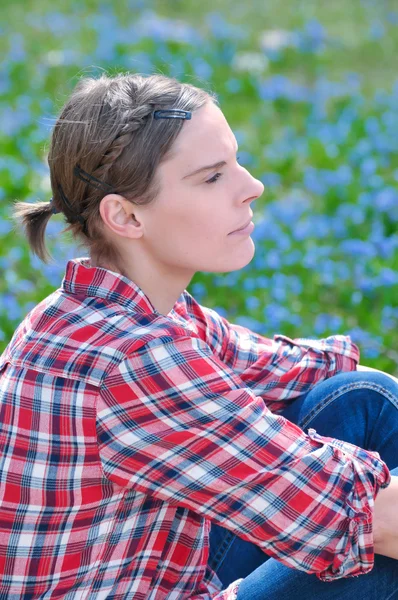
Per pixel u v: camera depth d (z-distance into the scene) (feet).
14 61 45.85
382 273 24.79
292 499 10.15
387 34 59.36
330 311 25.13
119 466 10.23
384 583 10.89
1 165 32.07
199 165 10.58
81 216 11.30
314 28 54.75
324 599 11.02
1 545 10.46
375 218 29.50
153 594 11.33
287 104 43.50
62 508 10.34
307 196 33.01
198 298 25.25
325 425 12.84
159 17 60.95
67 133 10.93
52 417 10.20
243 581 11.55
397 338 22.82
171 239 10.92
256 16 62.85
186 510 11.27
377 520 10.39
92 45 51.67
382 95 43.78
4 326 23.17
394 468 12.24
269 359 13.37
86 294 10.85
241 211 10.96
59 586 10.61
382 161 35.37
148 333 10.19
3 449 10.36
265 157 35.29
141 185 10.60
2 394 10.52
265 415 10.23
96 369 10.11
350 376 12.94
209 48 50.26
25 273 26.43
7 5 62.39
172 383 10.02
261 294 25.30
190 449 10.09
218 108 11.03
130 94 10.69
